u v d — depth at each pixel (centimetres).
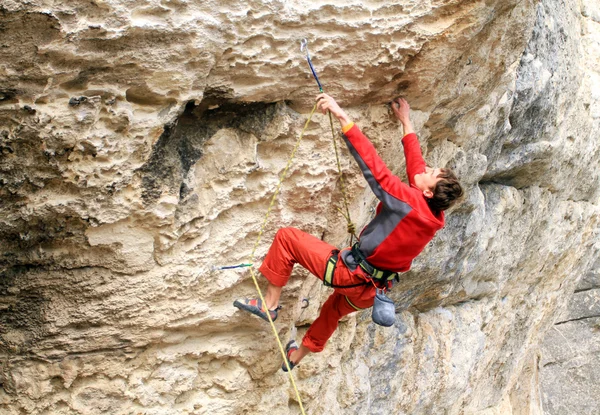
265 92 381
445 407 762
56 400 395
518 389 1080
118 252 376
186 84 349
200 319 416
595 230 1023
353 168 436
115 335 397
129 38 321
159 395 424
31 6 291
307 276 450
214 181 392
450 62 421
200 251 400
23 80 311
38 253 358
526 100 611
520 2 429
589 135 802
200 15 332
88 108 329
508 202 714
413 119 454
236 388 454
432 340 706
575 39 737
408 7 382
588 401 1254
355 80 401
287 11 353
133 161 354
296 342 505
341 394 567
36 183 336
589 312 1271
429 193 374
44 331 378
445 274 656
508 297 894
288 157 411
